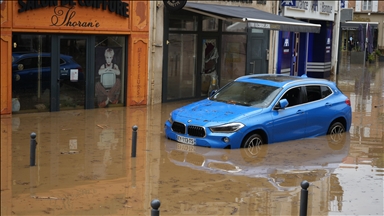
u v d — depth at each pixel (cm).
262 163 1017
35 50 1494
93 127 1349
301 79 1284
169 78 1859
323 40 3005
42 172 927
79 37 1583
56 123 1381
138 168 966
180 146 1133
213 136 1101
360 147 1195
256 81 1260
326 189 873
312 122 1253
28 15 1443
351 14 3472
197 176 922
